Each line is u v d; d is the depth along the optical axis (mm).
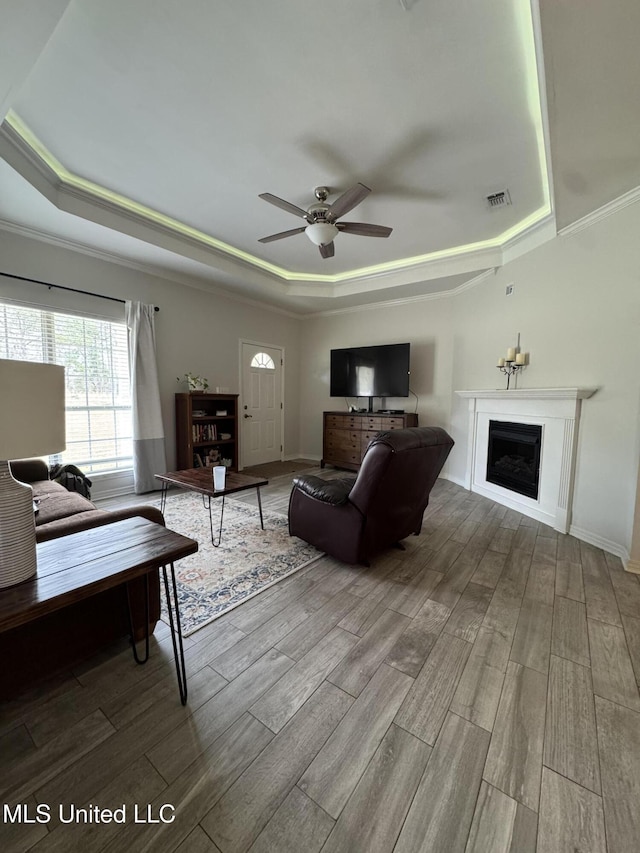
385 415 5109
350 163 2564
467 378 4605
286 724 1280
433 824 982
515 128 2209
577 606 2006
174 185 2867
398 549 2760
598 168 2271
